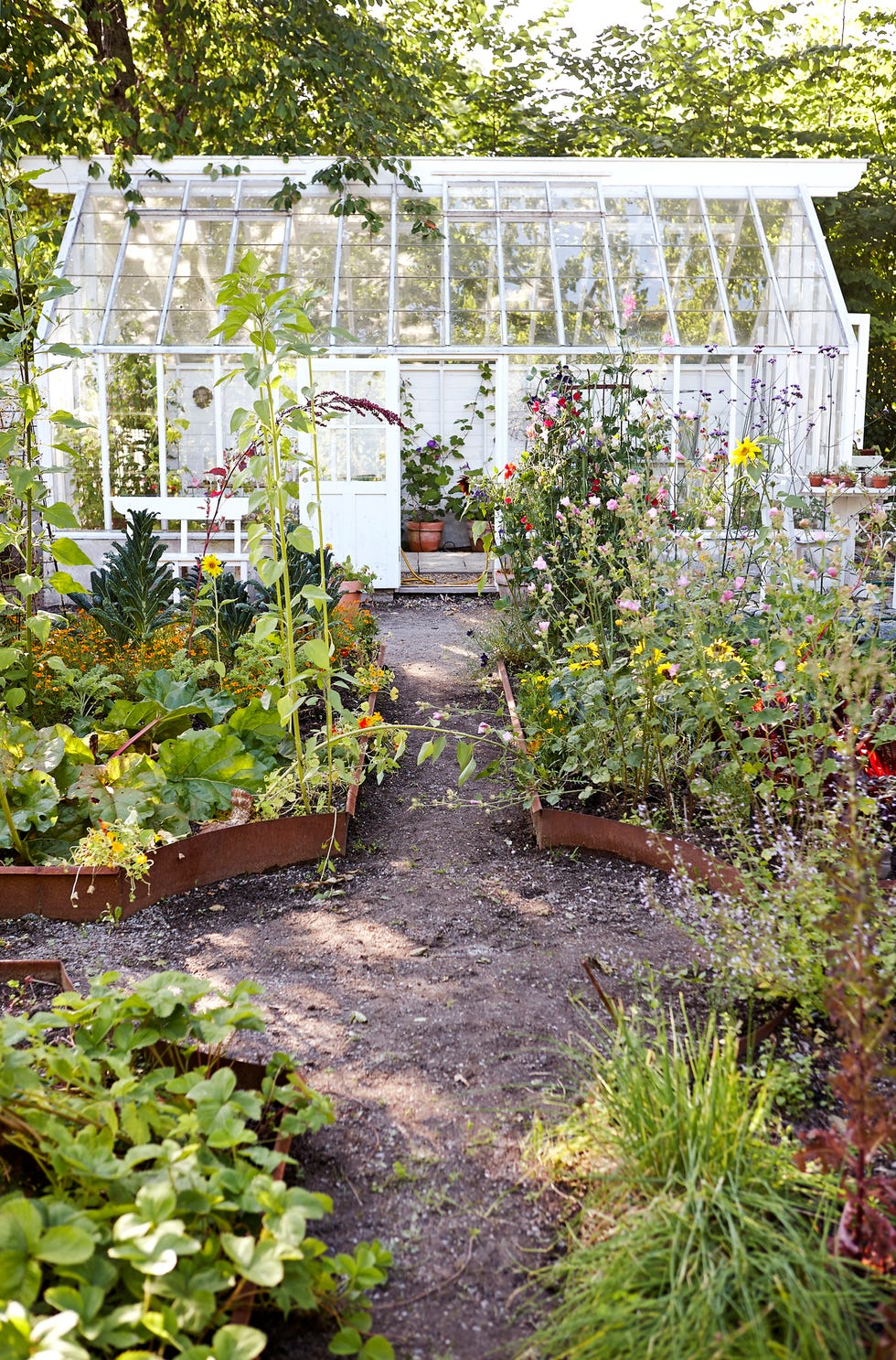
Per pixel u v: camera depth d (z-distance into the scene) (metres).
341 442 10.45
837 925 2.11
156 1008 2.10
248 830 3.86
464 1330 1.81
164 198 11.38
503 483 7.29
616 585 5.47
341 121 11.40
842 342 10.48
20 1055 1.88
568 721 4.53
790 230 11.49
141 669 5.30
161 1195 1.60
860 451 10.35
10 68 10.99
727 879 3.30
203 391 10.44
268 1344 1.76
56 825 3.76
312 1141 2.28
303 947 3.25
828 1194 1.94
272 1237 1.65
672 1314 1.63
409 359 10.80
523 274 11.07
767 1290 1.69
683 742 4.26
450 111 15.11
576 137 14.93
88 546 10.41
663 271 11.10
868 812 3.07
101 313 10.60
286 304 3.82
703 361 10.80
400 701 6.25
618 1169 2.03
